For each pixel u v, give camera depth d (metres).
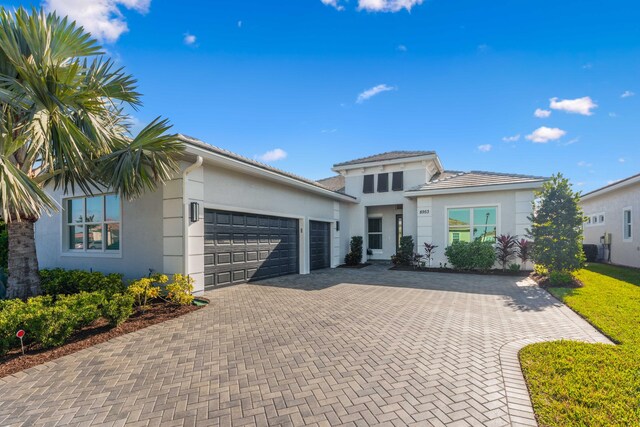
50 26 5.51
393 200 16.17
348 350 4.34
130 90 6.35
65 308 4.65
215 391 3.25
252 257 10.05
